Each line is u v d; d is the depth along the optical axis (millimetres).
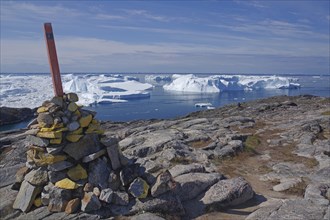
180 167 13594
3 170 12523
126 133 24641
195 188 11727
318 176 14523
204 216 10586
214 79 185750
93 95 141125
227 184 11852
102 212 9562
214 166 16250
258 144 21359
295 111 36250
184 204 11188
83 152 10172
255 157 18453
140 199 9961
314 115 31578
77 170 9992
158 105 122125
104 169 10164
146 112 103938
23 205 9820
